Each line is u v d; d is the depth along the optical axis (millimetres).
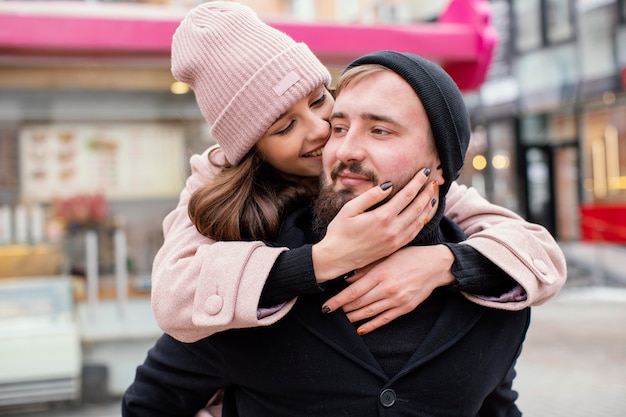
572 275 10938
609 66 12398
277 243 1261
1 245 4949
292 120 1292
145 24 4277
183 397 1328
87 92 5375
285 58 1271
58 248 5043
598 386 5133
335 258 1108
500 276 1228
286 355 1198
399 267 1171
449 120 1171
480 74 4926
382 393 1162
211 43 1300
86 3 4723
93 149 6090
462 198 1449
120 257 4953
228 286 1110
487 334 1249
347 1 8430
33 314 4367
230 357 1233
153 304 1176
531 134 15086
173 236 1299
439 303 1244
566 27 13258
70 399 4344
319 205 1202
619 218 10672
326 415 1188
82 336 4547
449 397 1201
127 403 1360
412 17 12242
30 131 5988
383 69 1163
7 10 4176
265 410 1237
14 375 4168
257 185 1302
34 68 4863
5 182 5953
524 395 4961
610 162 13477
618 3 12125
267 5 7312
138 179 6172
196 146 6184
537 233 1341
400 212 1142
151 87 5207
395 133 1148
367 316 1176
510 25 14594
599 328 7461
